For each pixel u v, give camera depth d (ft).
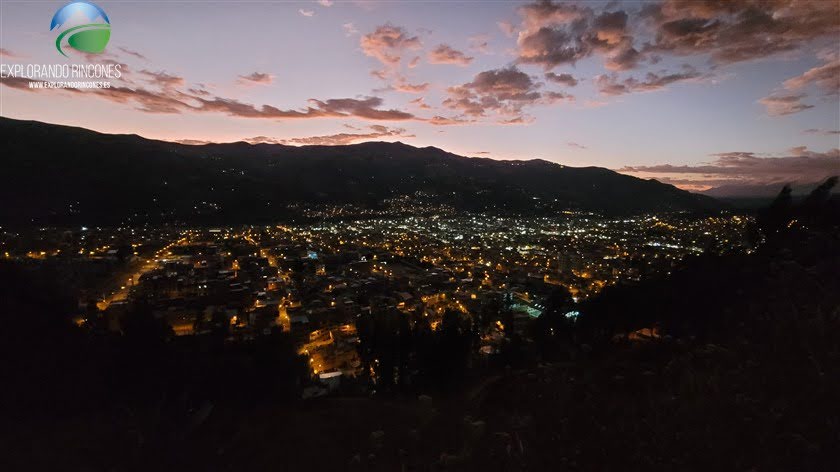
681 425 35.04
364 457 44.70
